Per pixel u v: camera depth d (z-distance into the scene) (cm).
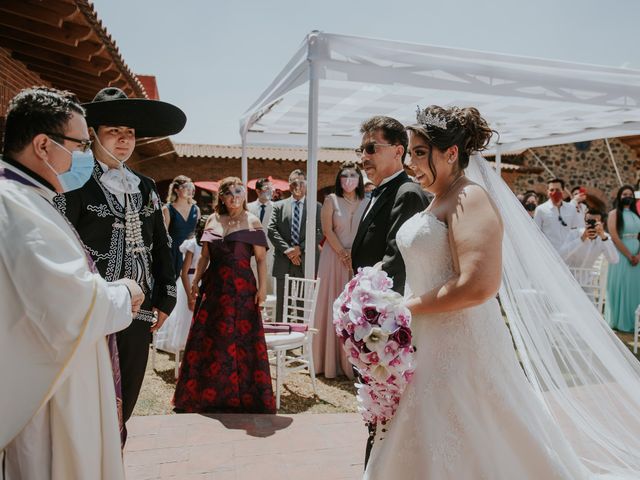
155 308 291
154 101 260
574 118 767
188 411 410
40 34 448
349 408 435
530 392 213
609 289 749
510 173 1638
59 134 176
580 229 734
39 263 155
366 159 342
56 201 236
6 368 157
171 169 1533
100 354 181
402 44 471
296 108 711
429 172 210
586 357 253
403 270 304
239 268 415
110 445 179
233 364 409
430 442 187
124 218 263
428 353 201
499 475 188
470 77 497
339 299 202
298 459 323
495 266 183
